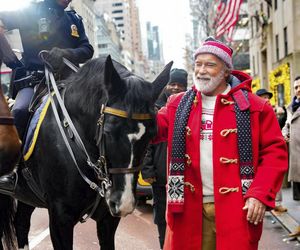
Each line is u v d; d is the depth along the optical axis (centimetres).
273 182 321
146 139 331
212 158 337
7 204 480
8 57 392
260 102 337
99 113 361
